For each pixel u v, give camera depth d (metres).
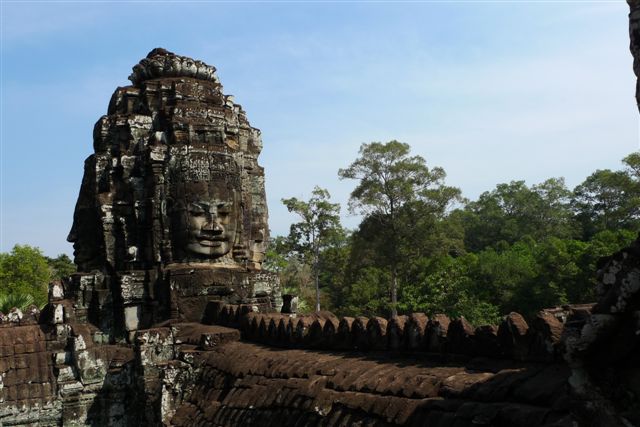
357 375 6.55
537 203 73.38
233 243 12.98
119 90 13.99
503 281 37.88
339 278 52.41
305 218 50.81
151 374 10.55
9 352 11.23
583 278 34.25
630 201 56.69
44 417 10.91
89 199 13.54
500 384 4.82
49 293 12.21
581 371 3.57
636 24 3.62
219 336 10.39
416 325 6.72
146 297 12.27
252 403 7.66
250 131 15.89
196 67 13.98
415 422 5.14
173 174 12.43
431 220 42.28
